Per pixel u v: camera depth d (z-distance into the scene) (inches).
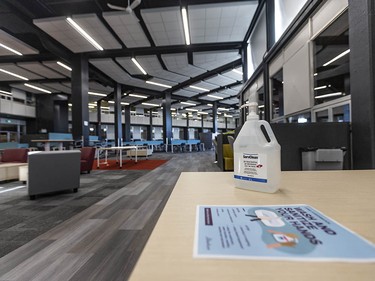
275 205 15.5
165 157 410.6
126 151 398.3
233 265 8.0
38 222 84.2
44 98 538.0
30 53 299.6
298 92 155.9
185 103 705.0
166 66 375.6
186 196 18.5
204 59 347.9
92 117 639.8
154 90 546.0
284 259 8.4
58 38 262.4
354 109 75.8
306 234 10.6
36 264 55.9
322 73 134.4
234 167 22.2
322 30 128.0
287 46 172.4
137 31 254.8
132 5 197.2
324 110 130.7
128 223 82.4
